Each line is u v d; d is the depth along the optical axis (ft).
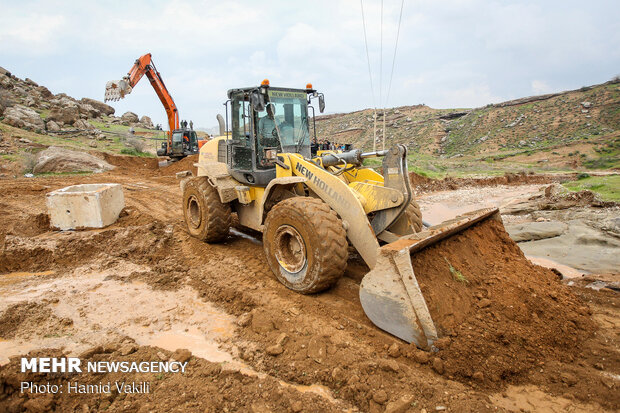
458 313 11.95
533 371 10.37
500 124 201.26
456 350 10.77
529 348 10.93
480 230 16.33
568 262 20.11
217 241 22.07
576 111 187.01
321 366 10.77
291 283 15.39
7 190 38.17
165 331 13.06
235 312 14.34
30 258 19.31
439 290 12.19
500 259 15.28
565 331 11.66
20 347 11.72
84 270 18.42
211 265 18.69
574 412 8.89
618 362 10.53
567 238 23.18
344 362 10.80
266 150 18.70
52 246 20.31
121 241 21.79
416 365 10.80
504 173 65.26
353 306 14.08
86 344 12.00
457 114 236.02
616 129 153.38
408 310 11.37
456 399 9.25
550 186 35.96
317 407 9.15
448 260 13.52
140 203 35.58
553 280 14.60
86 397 9.59
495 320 11.76
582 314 12.83
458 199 41.78
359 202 14.79
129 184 48.34
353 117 267.18
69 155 59.88
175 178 54.34
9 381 9.70
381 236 16.26
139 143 92.63
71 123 100.22
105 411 9.16
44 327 12.98
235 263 18.74
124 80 57.21
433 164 89.76
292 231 15.10
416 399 9.29
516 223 28.40
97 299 15.26
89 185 26.96
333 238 13.99
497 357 10.59
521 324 11.71
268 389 9.83
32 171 55.01
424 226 19.52
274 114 19.20
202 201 21.38
